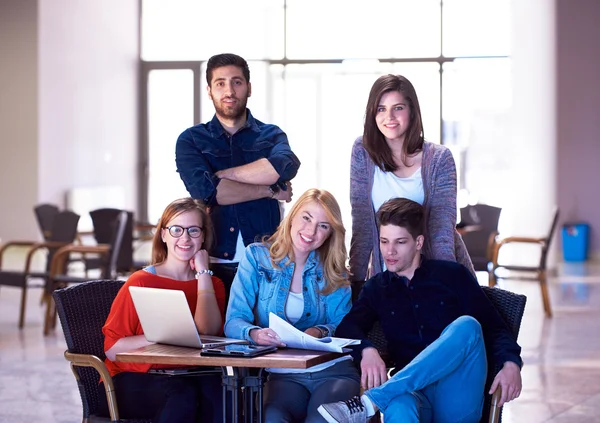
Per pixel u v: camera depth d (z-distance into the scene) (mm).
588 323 8727
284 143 4328
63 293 3902
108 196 15688
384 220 3691
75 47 14836
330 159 16312
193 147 4246
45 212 10523
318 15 16266
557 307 9711
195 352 3307
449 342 3436
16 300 10352
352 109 16219
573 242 14148
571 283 11633
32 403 5871
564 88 14062
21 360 7160
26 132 13852
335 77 16266
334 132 16297
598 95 14000
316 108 16328
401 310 3721
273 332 3504
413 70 16016
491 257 9336
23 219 13875
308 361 3139
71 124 14742
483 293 3691
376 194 3967
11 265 13383
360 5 16094
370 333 3992
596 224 14242
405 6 15961
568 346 7664
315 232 3744
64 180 14555
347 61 16203
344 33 16188
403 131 3854
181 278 3984
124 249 9258
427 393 3539
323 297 3834
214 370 3586
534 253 13227
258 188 4207
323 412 3367
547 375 6617
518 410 5664
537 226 13250
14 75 13875
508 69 15688
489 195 15766
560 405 5773
